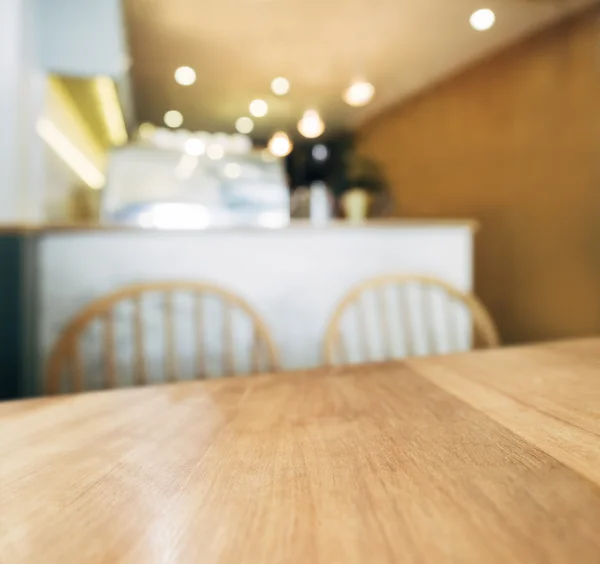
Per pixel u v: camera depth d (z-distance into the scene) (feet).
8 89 5.35
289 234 5.44
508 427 1.57
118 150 8.94
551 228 10.48
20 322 4.55
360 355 5.66
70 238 4.81
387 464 1.29
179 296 5.01
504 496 1.11
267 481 1.20
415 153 15.31
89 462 1.34
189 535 0.97
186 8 9.70
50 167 7.47
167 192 8.59
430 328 5.62
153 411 1.81
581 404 1.81
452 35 11.20
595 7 9.29
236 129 19.58
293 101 16.15
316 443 1.46
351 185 7.80
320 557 0.89
